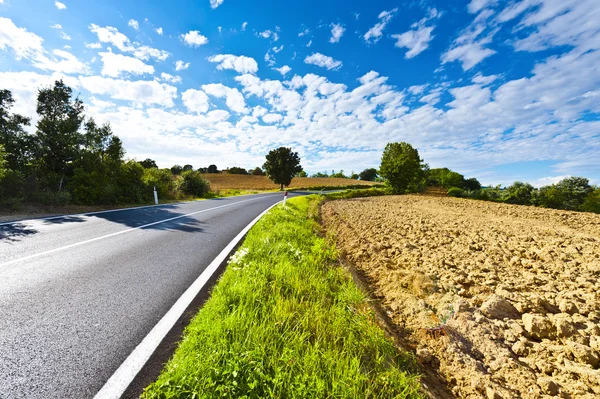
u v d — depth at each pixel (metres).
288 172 48.16
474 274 4.14
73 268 3.87
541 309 3.03
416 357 2.42
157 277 3.67
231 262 4.11
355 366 2.01
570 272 4.32
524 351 2.37
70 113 11.95
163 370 1.90
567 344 2.31
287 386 1.77
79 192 10.62
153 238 5.82
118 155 13.25
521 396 1.90
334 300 3.16
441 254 5.33
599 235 8.14
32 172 10.34
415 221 9.80
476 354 2.41
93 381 1.79
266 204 15.42
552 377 2.06
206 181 23.47
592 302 3.13
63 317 2.55
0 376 1.77
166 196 16.62
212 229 7.18
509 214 13.91
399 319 3.06
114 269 3.90
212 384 1.66
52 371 1.85
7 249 4.61
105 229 6.51
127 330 2.40
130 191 12.79
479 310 3.02
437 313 3.01
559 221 11.50
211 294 3.17
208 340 2.09
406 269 4.50
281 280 3.47
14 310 2.64
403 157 37.56
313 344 2.29
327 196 26.69
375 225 8.78
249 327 2.33
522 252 5.60
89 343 2.18
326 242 6.15
